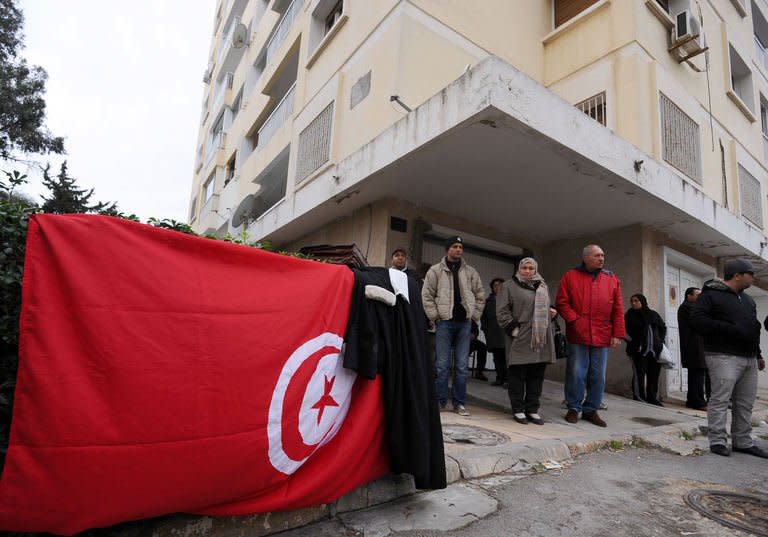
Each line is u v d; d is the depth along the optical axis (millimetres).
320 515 2424
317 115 9578
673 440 4578
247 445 2049
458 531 2371
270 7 15227
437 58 7492
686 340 6902
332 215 8570
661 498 3004
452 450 3430
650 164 6762
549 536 2377
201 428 1940
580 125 5680
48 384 1676
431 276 5102
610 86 8148
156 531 1962
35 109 16781
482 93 4797
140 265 1938
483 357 7996
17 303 1963
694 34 8570
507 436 4043
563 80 9016
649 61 8141
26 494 1621
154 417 1840
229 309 2129
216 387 2010
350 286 2660
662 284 8211
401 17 7102
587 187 6586
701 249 9445
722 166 9992
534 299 4785
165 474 1843
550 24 9789
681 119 8758
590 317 5031
